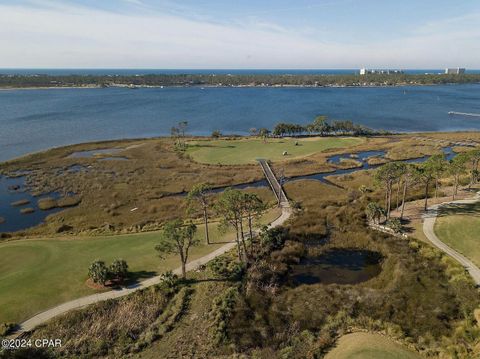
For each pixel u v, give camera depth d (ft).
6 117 585.63
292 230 182.19
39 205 242.99
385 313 119.14
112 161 341.00
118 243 172.55
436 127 513.04
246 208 152.66
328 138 429.79
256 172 299.58
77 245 170.91
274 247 164.25
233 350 106.42
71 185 279.08
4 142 425.69
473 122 547.08
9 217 227.40
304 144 398.62
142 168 319.88
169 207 235.20
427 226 177.17
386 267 147.74
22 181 290.76
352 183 269.44
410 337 107.04
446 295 126.00
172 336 112.57
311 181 275.59
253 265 147.74
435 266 144.46
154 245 168.96
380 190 234.99
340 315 118.83
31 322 116.26
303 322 118.01
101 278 132.87
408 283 133.90
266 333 113.09
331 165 316.81
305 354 102.58
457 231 169.17
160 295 129.70
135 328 115.96
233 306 124.36
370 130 465.88
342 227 185.06
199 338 111.24
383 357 97.25
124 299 127.54
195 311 122.93
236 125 547.49
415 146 378.53
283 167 312.91
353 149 374.63
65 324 115.85
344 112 647.97
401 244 163.12
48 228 206.80
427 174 185.26
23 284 135.74
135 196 256.52
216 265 144.25
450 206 197.36
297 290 133.59
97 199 251.80
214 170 309.42
